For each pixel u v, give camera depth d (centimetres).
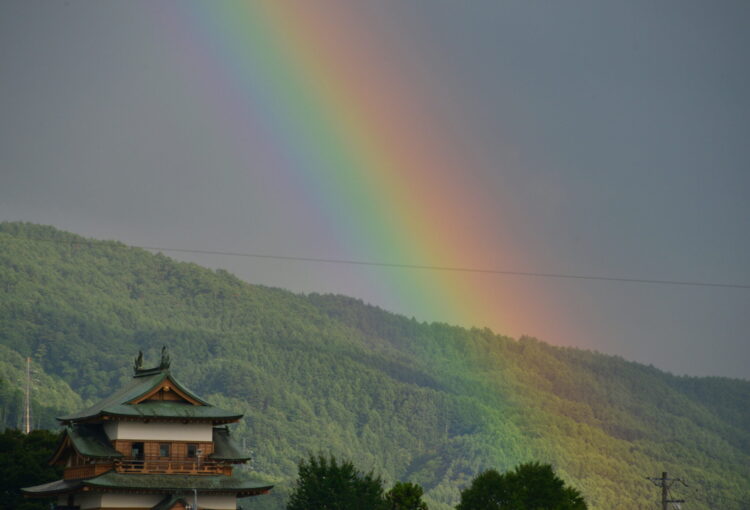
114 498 12925
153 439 13412
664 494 18162
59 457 14200
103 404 14162
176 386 13675
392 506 15088
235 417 13700
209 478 13362
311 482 15550
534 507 15575
